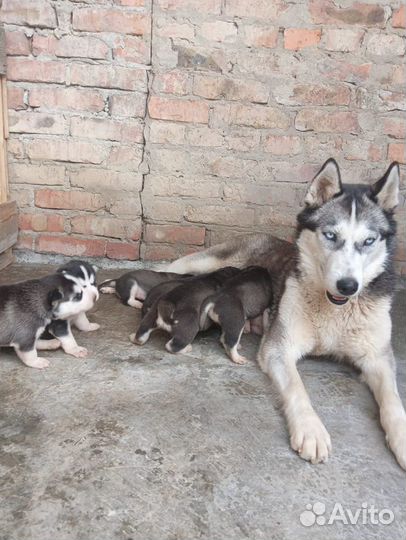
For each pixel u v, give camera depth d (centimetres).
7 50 127
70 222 141
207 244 143
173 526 54
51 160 136
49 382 82
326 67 129
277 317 94
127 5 125
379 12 125
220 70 129
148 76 130
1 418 71
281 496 59
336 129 133
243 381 86
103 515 55
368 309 86
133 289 118
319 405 80
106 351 94
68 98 131
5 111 131
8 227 133
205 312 95
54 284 86
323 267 85
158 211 140
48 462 62
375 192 86
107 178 137
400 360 96
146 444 67
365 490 61
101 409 75
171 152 135
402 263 142
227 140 134
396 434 68
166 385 83
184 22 126
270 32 126
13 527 52
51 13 125
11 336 83
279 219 141
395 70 129
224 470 63
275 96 131
